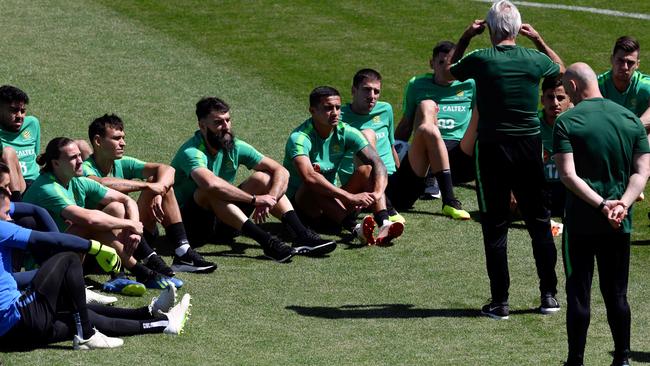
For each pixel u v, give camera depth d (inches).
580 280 1121.4
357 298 1352.1
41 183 1326.3
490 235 1283.2
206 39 2440.9
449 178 1648.6
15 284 1157.7
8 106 1558.8
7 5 2591.0
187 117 2031.3
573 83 1132.5
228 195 1470.2
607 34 2472.9
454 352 1188.5
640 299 1358.3
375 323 1273.4
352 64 2319.1
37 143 1611.7
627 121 1109.1
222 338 1219.9
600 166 1104.2
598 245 1114.1
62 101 2081.7
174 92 2154.3
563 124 1109.7
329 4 2650.1
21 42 2369.6
